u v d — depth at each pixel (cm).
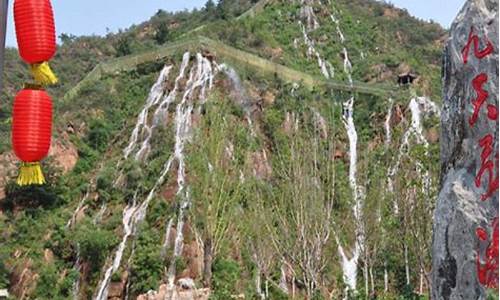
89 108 4222
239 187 3181
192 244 3138
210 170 3231
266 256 2941
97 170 3825
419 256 2434
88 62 6025
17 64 5362
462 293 831
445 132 909
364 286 2928
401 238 2647
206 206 3073
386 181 2919
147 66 4469
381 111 4419
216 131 3422
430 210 2402
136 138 3950
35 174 883
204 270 2956
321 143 3597
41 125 868
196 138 3512
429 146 2603
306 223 2559
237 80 4219
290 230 2667
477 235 820
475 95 855
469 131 859
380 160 3403
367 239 2822
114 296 3080
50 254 3328
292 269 2791
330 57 5562
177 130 3856
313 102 4353
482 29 859
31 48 851
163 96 4172
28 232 3409
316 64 5422
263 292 3002
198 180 3256
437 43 6638
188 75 4238
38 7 851
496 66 836
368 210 2866
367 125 4391
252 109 4091
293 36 5762
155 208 3375
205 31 5428
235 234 3036
